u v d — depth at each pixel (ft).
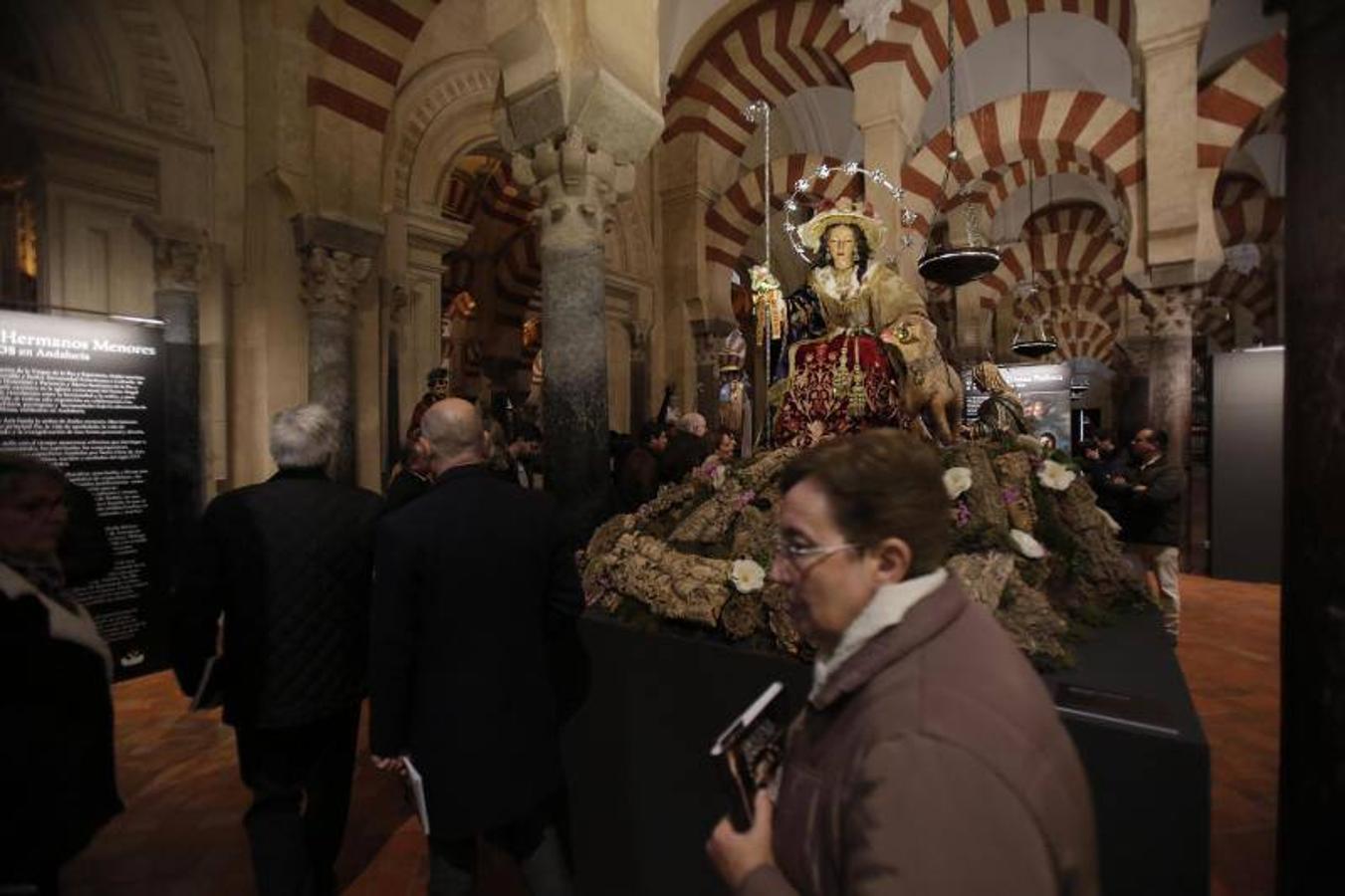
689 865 6.18
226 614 5.90
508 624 5.10
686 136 31.45
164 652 12.95
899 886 1.91
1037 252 46.19
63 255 15.29
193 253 17.01
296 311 18.86
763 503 7.61
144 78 16.56
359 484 20.70
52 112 15.10
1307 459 3.90
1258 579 20.29
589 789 6.76
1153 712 4.42
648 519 8.68
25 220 14.82
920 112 26.22
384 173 22.71
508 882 7.11
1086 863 1.99
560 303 11.79
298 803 6.13
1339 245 3.66
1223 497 20.74
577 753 6.80
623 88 11.73
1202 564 22.52
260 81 18.11
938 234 41.47
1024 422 11.56
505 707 5.00
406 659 4.91
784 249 51.13
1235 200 39.55
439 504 5.12
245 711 5.78
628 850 6.55
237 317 18.25
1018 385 30.60
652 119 12.33
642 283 31.30
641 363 31.35
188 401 16.75
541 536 5.40
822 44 26.84
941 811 1.92
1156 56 22.25
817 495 2.53
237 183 18.17
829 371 9.17
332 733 6.31
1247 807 8.17
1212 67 24.31
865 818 2.03
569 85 11.36
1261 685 12.02
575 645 6.79
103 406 12.02
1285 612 4.16
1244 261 44.80
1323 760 3.86
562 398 11.78
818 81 29.53
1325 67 3.68
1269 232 38.42
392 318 23.44
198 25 17.37
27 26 14.74
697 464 14.76
